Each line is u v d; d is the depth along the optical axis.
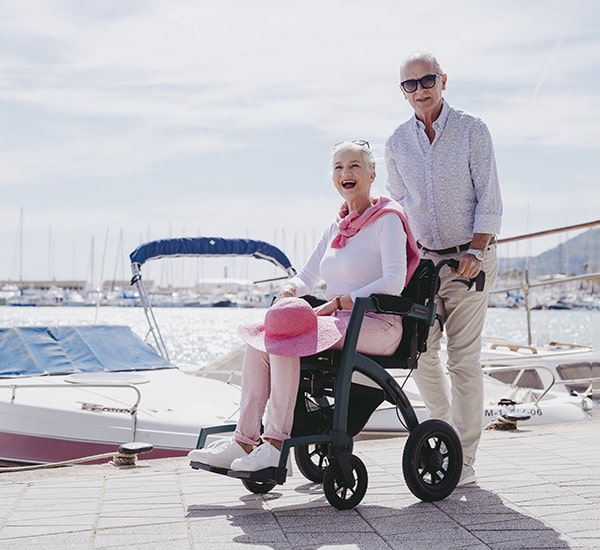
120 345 9.51
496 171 4.15
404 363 3.72
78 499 3.71
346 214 3.95
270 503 3.63
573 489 3.76
